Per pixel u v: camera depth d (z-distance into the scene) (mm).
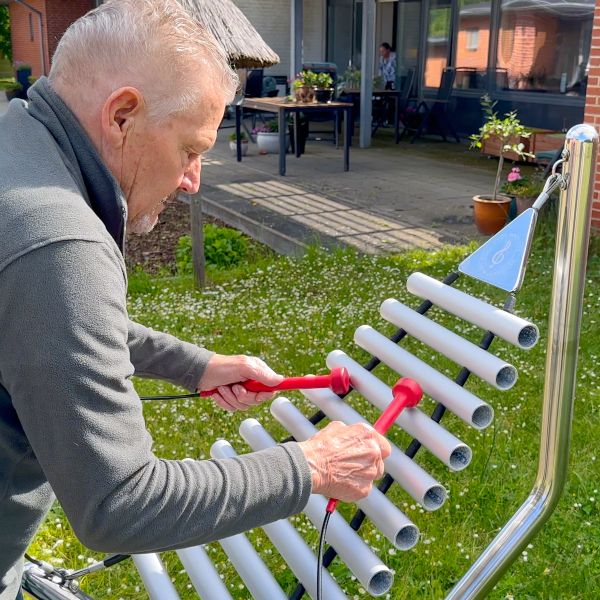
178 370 1717
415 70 14617
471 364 1578
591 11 10766
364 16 12430
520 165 10922
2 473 1248
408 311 1854
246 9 17906
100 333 1057
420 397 1644
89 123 1176
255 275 5887
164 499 1103
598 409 3566
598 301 4988
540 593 2473
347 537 1585
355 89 14023
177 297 5426
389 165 10984
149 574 1832
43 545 2707
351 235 6887
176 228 7863
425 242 6637
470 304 1648
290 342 4465
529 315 4805
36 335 1030
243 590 2516
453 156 11953
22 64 25391
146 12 1168
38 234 1047
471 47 13133
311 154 12039
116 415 1071
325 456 1264
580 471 3092
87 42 1154
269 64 5121
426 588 2506
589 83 6320
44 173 1121
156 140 1187
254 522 1170
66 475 1062
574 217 1425
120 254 1153
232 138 11844
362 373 1844
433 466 3178
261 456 1217
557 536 2752
